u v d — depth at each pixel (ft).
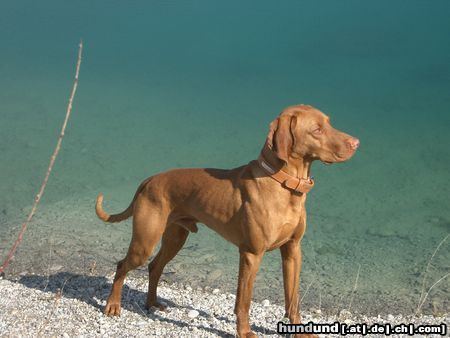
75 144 22.59
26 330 10.42
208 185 10.21
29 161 21.18
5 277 13.99
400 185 19.13
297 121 9.53
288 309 10.39
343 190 19.03
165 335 10.48
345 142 9.48
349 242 16.07
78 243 15.76
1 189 18.99
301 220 9.91
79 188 19.15
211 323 11.14
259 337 10.64
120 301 11.43
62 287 12.83
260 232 9.75
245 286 10.02
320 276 14.53
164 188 10.55
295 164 9.66
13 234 16.26
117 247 15.65
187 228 10.82
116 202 18.10
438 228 16.63
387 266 14.90
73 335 10.37
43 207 17.85
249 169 9.94
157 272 11.49
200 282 14.12
